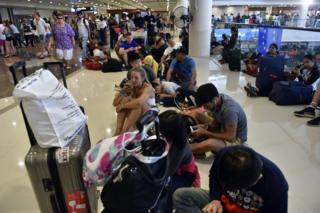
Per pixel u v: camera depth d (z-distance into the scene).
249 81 5.41
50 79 1.42
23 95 1.29
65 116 1.42
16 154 2.70
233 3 24.89
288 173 2.26
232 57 6.41
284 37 5.45
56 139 1.38
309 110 3.45
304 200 1.93
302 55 4.93
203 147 2.29
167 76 4.19
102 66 6.82
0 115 3.81
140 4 37.56
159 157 1.15
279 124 3.26
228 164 0.88
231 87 5.00
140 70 2.78
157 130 1.25
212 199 1.18
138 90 2.79
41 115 1.34
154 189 1.14
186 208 1.43
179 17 9.01
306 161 2.44
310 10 21.02
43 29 10.66
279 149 2.66
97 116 3.64
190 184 1.61
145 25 10.94
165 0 28.44
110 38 11.23
